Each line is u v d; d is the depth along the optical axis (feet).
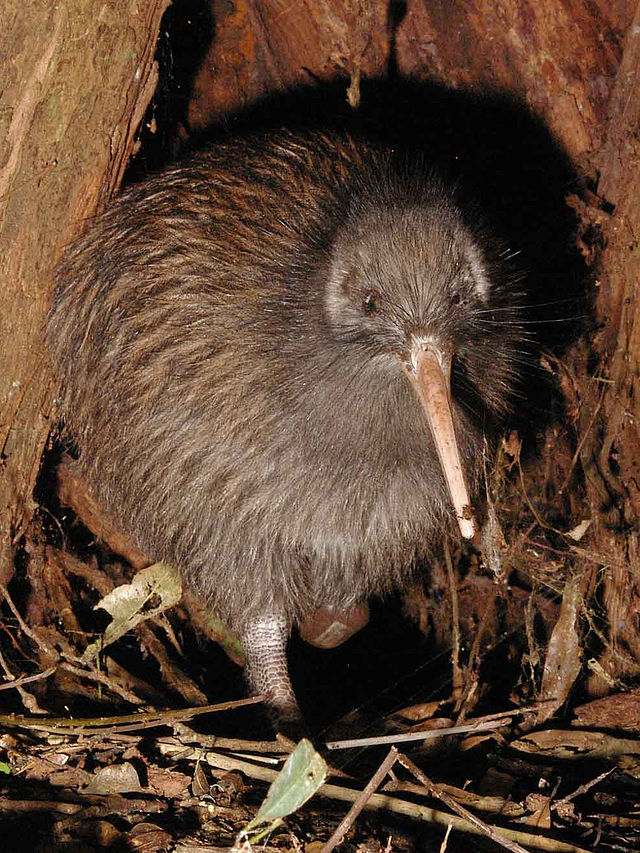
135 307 4.14
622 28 4.35
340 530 4.12
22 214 4.02
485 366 4.08
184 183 4.19
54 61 3.93
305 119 4.75
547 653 4.11
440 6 4.53
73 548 4.38
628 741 3.96
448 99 4.65
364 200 4.04
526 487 4.45
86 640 4.22
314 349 3.99
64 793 3.65
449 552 4.28
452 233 4.00
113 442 4.21
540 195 4.56
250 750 3.84
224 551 4.15
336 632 4.39
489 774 3.86
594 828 3.68
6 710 3.91
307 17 4.67
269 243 4.06
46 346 4.13
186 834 3.57
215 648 4.51
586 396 4.32
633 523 4.22
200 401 4.07
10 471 4.14
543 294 4.46
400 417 4.02
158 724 3.84
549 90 4.50
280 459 4.05
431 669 4.52
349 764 3.93
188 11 4.73
